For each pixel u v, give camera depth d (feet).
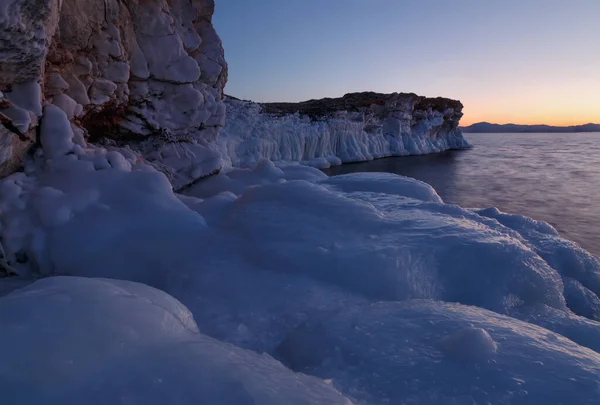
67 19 13.43
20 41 9.87
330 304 7.55
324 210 10.84
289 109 78.79
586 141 215.31
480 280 8.89
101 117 17.24
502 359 5.32
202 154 20.44
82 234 9.91
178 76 18.76
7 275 9.68
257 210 10.94
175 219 10.64
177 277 8.46
